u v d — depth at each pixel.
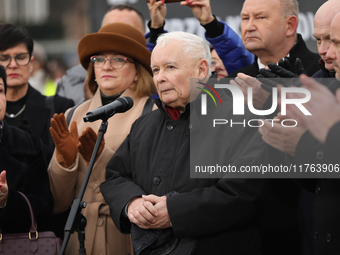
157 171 10.08
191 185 9.72
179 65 10.26
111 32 13.12
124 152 11.02
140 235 9.67
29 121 14.73
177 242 9.51
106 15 16.98
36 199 11.39
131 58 13.05
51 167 12.05
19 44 14.91
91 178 12.07
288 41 12.39
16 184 11.35
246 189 9.23
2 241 10.89
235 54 14.67
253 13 12.19
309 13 15.59
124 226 10.14
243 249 9.59
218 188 9.41
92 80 13.80
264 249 11.18
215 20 14.49
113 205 10.16
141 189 10.23
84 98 16.58
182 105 10.43
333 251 8.25
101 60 12.97
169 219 9.34
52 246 11.00
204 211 9.15
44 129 14.72
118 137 12.53
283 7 12.14
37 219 11.41
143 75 13.14
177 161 9.96
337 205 8.30
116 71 12.91
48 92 36.41
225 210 9.14
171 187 9.84
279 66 9.31
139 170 10.40
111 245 11.91
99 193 12.02
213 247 9.45
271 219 10.99
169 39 10.43
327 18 9.77
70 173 11.77
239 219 9.23
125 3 18.20
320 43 10.00
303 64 12.22
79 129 12.96
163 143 10.30
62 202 12.19
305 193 9.72
